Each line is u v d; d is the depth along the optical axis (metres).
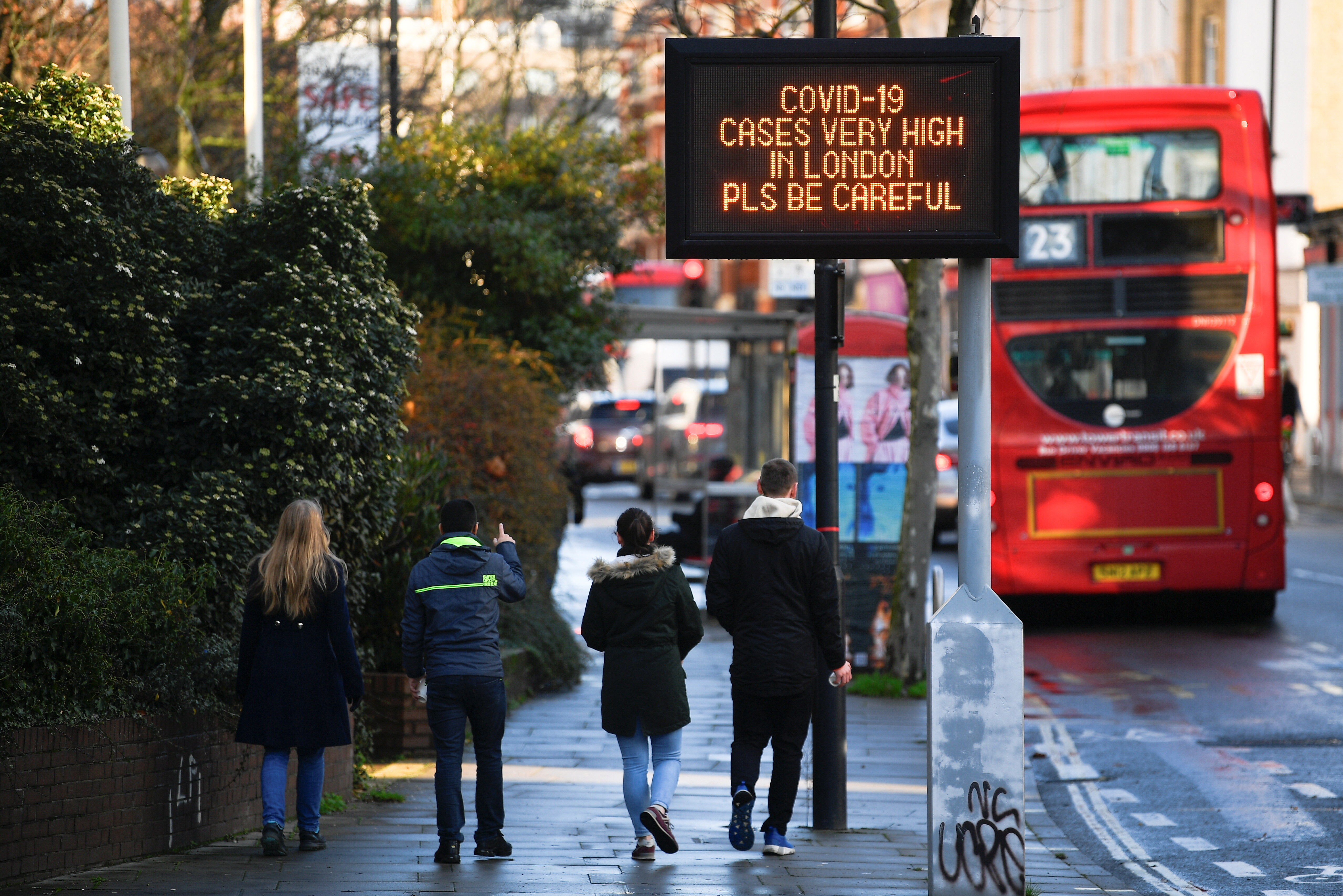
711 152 26.14
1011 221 26.12
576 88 109.88
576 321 78.12
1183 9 176.38
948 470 96.69
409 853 31.25
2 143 33.94
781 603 31.45
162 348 34.50
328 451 35.81
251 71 66.69
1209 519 66.62
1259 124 66.88
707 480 83.00
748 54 26.11
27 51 77.62
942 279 61.25
